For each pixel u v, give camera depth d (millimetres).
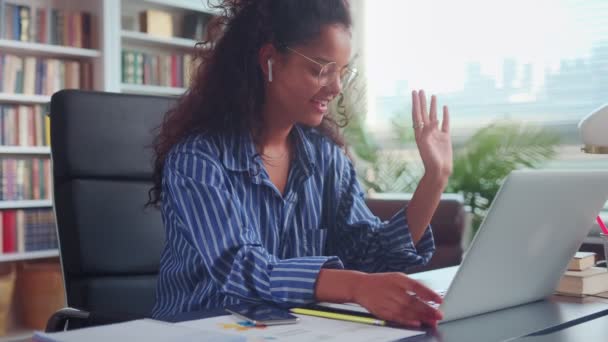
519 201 828
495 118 3699
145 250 1450
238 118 1206
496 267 877
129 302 1413
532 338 784
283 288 918
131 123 1483
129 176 1467
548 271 1000
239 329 791
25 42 3314
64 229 1394
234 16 1229
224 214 1017
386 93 4152
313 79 1157
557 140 3465
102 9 3520
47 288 3236
